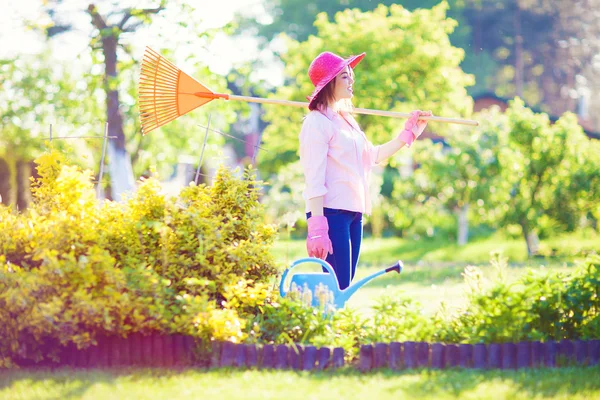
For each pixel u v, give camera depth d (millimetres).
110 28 23359
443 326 7691
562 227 27562
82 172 8672
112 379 6793
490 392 6184
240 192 8820
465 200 28078
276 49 71250
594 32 74250
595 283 7664
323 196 8531
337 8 68875
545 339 7508
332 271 8211
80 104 25562
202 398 6074
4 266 7332
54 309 7055
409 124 9414
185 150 27250
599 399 6027
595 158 26953
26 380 6809
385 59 30969
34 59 26266
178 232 8031
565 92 75562
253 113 67875
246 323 7715
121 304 7152
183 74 9828
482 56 71938
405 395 6117
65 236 7582
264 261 8430
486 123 28078
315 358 7188
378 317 7812
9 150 28844
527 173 26828
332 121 8711
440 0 67062
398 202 35781
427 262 25141
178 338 7438
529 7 72750
